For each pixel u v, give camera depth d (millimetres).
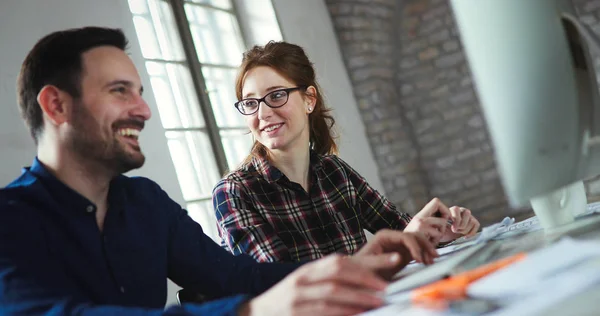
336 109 5680
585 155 974
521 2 919
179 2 4246
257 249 1852
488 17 935
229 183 1990
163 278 1351
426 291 699
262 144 2123
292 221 2006
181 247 1449
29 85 1221
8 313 984
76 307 919
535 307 528
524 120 929
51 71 1205
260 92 2119
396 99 6902
